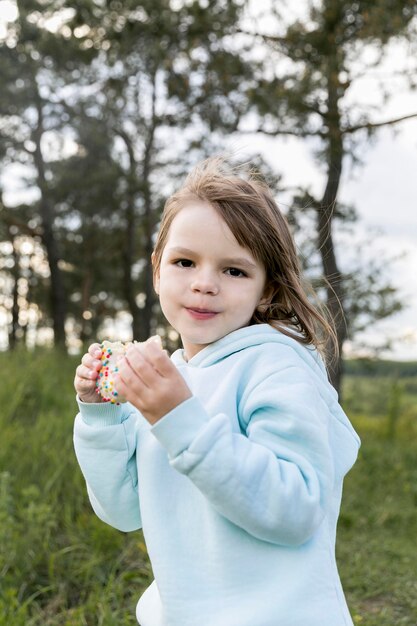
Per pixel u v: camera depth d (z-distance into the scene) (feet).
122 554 12.89
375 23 29.35
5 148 62.03
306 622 4.66
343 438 5.60
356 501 20.47
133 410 5.92
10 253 94.94
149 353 4.60
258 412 4.92
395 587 13.71
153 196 61.26
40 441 17.08
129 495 5.80
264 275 5.49
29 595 11.78
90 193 64.85
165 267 5.42
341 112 30.91
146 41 36.68
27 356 28.17
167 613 5.07
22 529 13.12
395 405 35.32
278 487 4.46
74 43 42.42
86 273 86.02
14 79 54.19
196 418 4.57
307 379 5.02
